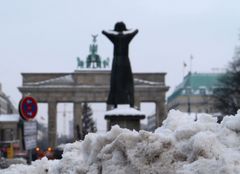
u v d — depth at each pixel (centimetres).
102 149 1460
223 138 1405
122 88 5084
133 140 1404
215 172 1212
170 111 1806
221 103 14412
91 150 1570
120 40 5125
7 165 5406
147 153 1352
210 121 1598
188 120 1762
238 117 1452
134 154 1370
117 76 5106
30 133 3594
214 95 14825
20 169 2050
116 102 5072
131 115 4784
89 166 1520
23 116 3562
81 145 1775
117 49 5150
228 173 1189
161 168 1332
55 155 5903
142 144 1371
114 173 1386
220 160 1229
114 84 5109
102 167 1441
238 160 1246
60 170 1711
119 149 1426
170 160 1343
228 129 1429
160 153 1351
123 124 4784
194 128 1460
